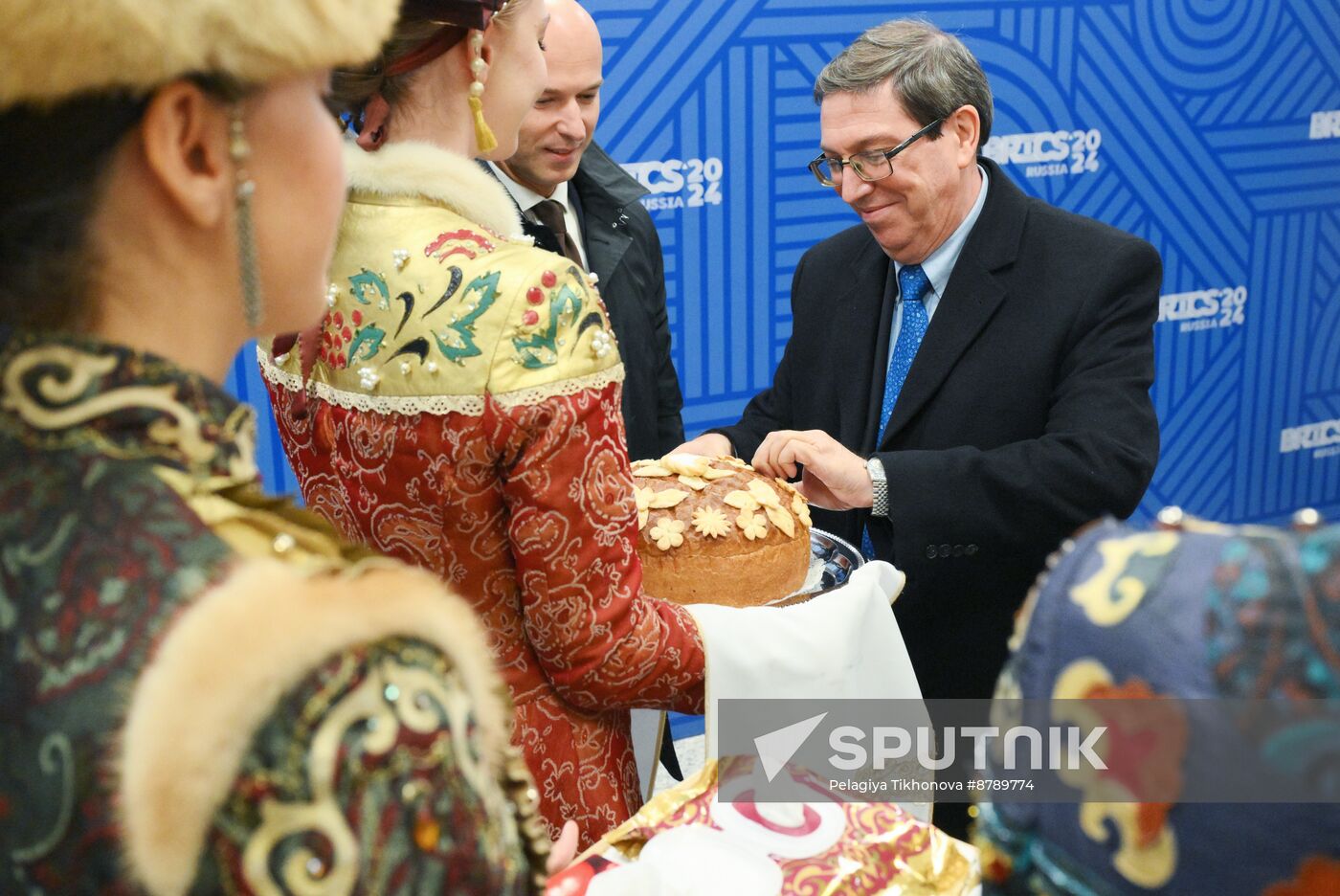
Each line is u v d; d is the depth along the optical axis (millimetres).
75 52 408
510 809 506
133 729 384
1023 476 1546
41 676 406
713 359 2834
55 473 441
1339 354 3730
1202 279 3404
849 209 2895
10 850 404
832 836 816
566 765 1038
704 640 1036
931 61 1614
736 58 2652
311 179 494
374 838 404
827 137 1683
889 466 1552
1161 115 3188
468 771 443
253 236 480
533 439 884
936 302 1757
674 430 2281
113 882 385
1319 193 3531
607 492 926
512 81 967
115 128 438
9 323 454
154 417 455
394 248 910
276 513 467
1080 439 1554
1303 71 3377
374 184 919
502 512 937
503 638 991
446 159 915
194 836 382
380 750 408
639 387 2152
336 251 938
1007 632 1681
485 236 920
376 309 914
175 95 438
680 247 2715
